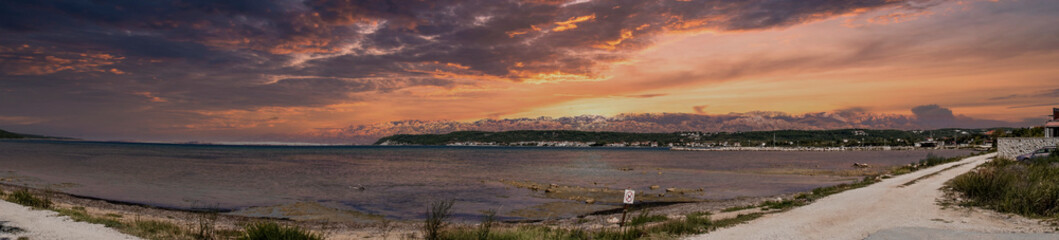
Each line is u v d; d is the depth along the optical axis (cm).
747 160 12312
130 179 4931
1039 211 1772
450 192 3956
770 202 2611
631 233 1590
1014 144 5350
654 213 2662
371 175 6000
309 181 5012
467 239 1584
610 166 8812
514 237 1614
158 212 2702
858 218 1812
